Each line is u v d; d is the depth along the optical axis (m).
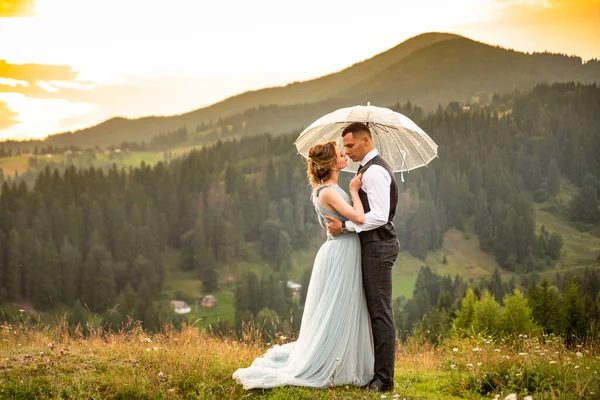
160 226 155.00
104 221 146.75
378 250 4.09
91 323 6.23
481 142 195.12
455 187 159.50
